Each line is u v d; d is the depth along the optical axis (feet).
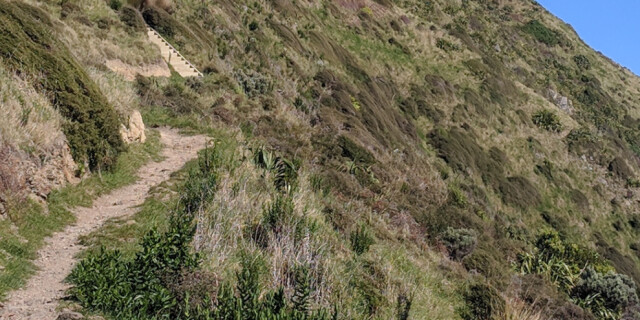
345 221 44.83
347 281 33.88
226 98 83.97
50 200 33.30
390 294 35.99
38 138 34.45
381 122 126.52
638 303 65.98
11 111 33.71
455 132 151.43
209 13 119.75
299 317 24.32
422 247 53.42
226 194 35.91
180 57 92.53
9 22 41.78
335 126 98.53
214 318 22.72
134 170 44.45
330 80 129.39
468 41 217.97
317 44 148.25
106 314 22.48
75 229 32.09
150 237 25.27
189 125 64.03
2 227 28.12
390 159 97.91
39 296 23.47
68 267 26.89
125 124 49.34
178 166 47.60
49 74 40.52
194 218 31.63
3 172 29.89
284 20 149.59
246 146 55.67
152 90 72.28
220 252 29.66
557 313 49.21
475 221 74.08
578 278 69.72
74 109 40.01
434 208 71.72
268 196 39.81
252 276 26.43
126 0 100.73
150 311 23.32
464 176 134.82
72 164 37.52
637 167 205.87
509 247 75.41
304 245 33.14
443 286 44.86
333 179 58.34
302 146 68.49
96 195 37.78
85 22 78.23
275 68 119.14
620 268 135.33
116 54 75.36
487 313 42.37
